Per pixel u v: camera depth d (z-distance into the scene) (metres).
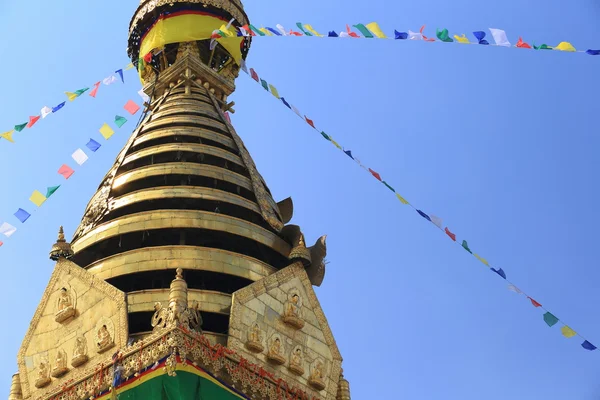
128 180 47.09
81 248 44.19
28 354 40.91
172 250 42.09
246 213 46.97
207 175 47.47
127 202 45.53
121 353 36.38
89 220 46.12
